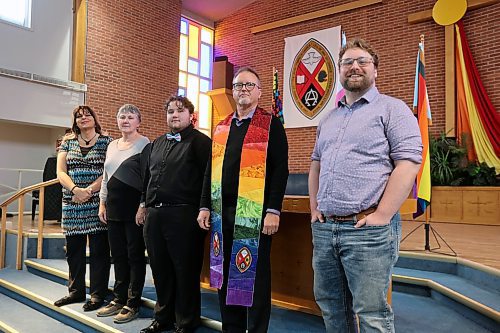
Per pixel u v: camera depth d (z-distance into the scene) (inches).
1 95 242.8
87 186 113.7
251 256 75.9
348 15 313.1
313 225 66.9
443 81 272.2
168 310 94.6
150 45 321.7
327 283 65.5
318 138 69.3
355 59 61.7
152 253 92.7
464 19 266.5
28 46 261.7
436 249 145.3
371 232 58.5
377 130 60.4
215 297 115.9
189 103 96.0
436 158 257.9
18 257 166.6
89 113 115.1
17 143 288.8
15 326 113.9
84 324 106.7
